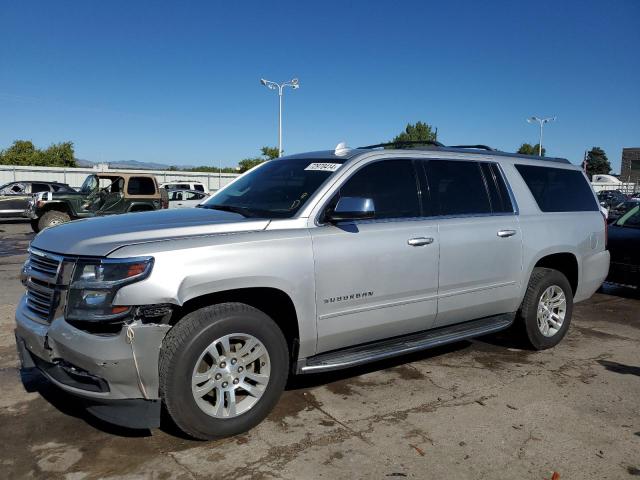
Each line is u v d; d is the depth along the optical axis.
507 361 5.19
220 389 3.48
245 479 3.09
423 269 4.39
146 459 3.29
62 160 59.44
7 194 20.95
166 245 3.33
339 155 4.49
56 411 3.92
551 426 3.81
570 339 6.01
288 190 4.25
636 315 7.25
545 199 5.58
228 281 3.43
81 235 3.50
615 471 3.25
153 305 3.21
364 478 3.12
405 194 4.50
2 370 4.70
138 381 3.22
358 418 3.89
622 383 4.65
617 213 20.72
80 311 3.23
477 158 5.14
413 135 49.66
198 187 29.28
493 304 4.99
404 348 4.35
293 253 3.72
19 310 3.75
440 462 3.31
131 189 17.00
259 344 3.62
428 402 4.19
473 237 4.74
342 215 3.88
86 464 3.23
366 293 4.08
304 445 3.48
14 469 3.17
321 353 4.03
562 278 5.56
